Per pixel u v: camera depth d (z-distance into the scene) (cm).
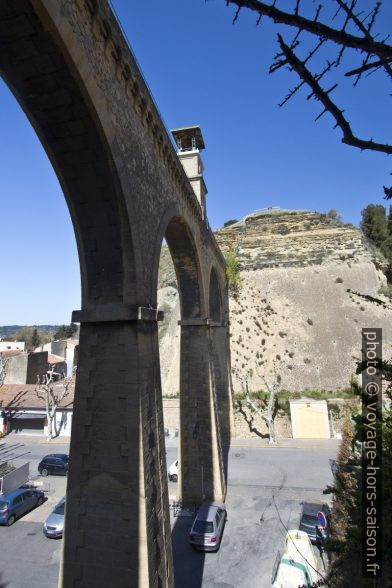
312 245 4059
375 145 221
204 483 1728
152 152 1090
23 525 1711
